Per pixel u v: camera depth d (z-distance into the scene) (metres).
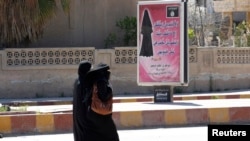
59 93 22.22
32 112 15.24
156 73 18.06
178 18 17.83
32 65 22.00
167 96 18.06
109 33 24.62
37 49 22.05
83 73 8.65
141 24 18.16
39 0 22.20
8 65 21.86
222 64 23.66
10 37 22.38
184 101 18.70
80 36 24.39
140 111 14.98
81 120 8.58
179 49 17.81
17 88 21.91
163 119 15.09
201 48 23.36
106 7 24.64
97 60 22.42
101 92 8.45
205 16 37.88
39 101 19.86
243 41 28.14
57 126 14.45
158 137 13.33
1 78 21.80
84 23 24.44
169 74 17.94
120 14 24.81
